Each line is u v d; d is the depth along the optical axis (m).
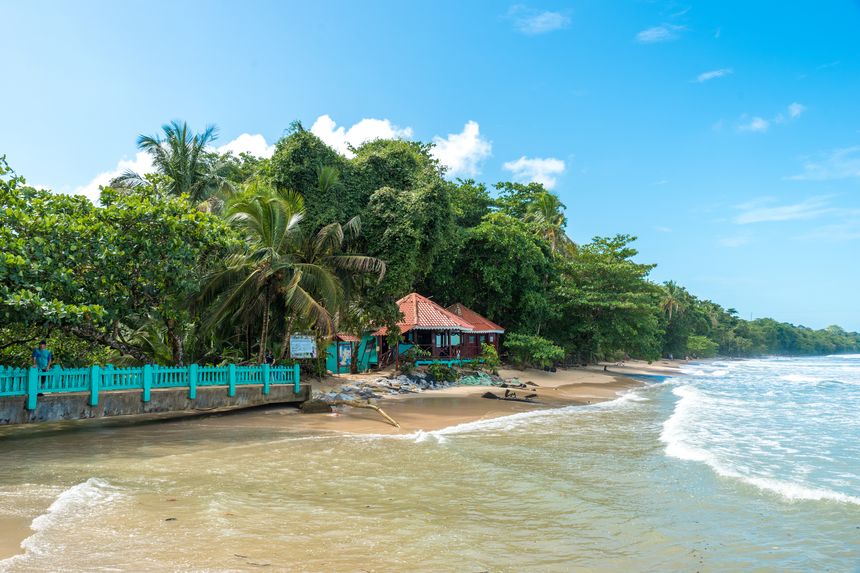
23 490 8.37
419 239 25.98
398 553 6.10
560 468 10.79
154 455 11.36
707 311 118.81
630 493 9.01
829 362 106.12
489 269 38.81
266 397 19.05
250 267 20.89
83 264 14.84
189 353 21.80
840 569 5.96
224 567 5.48
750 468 11.11
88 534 6.36
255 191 23.08
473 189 49.03
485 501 8.36
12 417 12.90
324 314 19.97
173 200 17.08
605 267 44.38
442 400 23.55
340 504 8.00
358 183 27.16
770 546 6.66
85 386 14.34
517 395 27.05
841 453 12.83
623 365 62.62
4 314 13.34
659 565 6.02
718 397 28.33
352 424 16.53
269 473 9.93
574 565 5.96
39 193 15.92
